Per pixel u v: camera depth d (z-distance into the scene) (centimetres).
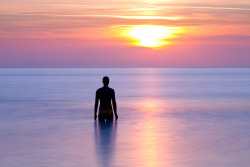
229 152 923
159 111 1867
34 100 2597
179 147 980
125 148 966
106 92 1487
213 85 5028
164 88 4262
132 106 2133
